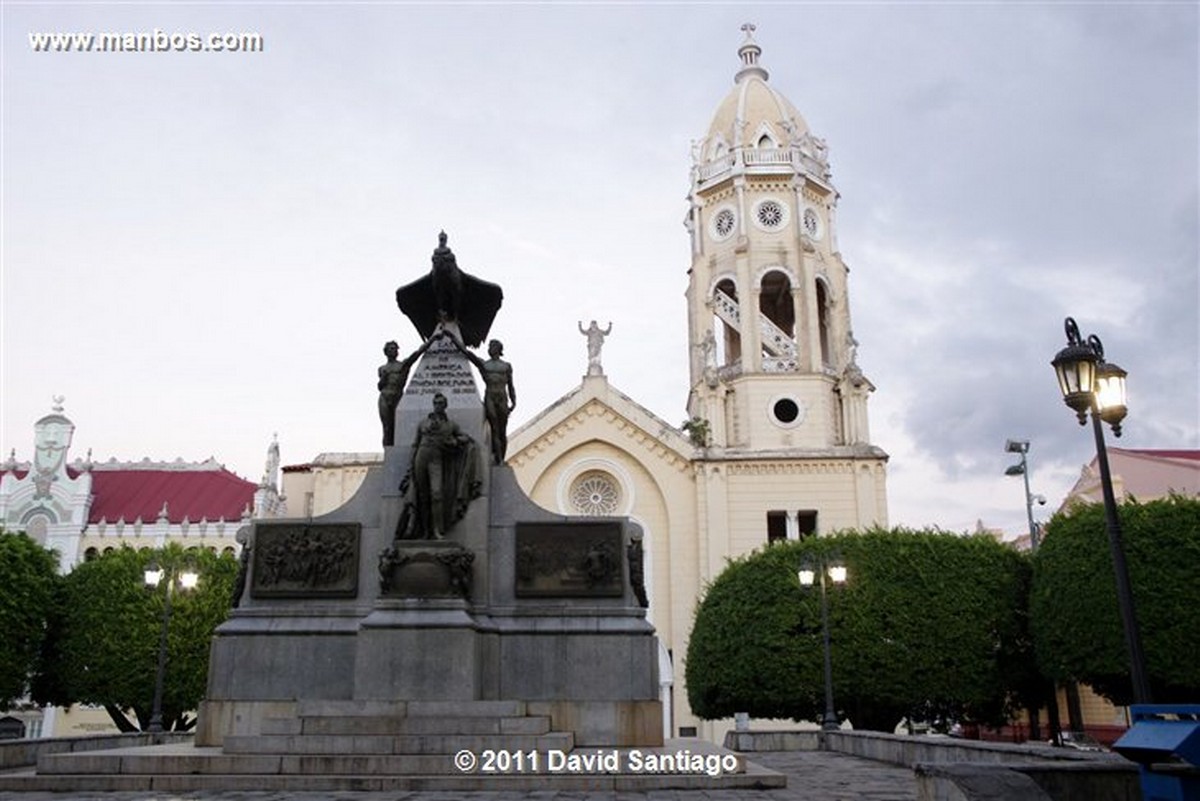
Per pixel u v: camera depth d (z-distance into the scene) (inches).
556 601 727.1
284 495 2255.2
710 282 2279.8
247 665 700.0
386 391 788.6
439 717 632.4
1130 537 1251.8
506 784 565.6
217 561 1777.8
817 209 2332.7
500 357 809.5
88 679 1636.3
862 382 2140.7
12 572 1566.2
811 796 557.0
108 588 1672.0
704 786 585.9
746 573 1582.2
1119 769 398.9
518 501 753.6
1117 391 545.6
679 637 1967.3
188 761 578.9
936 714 1566.2
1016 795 357.7
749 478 2049.7
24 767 841.5
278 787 559.5
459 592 689.0
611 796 540.4
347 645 702.5
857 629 1459.2
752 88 2418.8
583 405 2085.4
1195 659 1186.6
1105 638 1235.2
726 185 2310.5
